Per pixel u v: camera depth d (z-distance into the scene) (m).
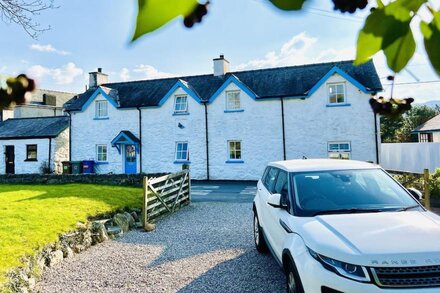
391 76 0.49
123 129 20.78
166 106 19.98
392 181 4.96
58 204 8.81
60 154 23.14
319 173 5.05
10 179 14.85
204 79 21.31
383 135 29.20
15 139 23.67
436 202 9.50
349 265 3.24
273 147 18.08
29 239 6.17
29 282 5.09
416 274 3.11
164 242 7.30
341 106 17.00
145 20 0.38
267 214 5.55
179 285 5.11
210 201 12.23
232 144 18.97
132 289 5.04
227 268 5.65
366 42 0.47
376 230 3.64
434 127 20.09
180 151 19.78
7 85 0.44
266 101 18.20
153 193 9.27
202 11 0.40
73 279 5.44
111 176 13.82
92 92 23.20
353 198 4.56
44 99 35.06
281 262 4.49
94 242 7.22
